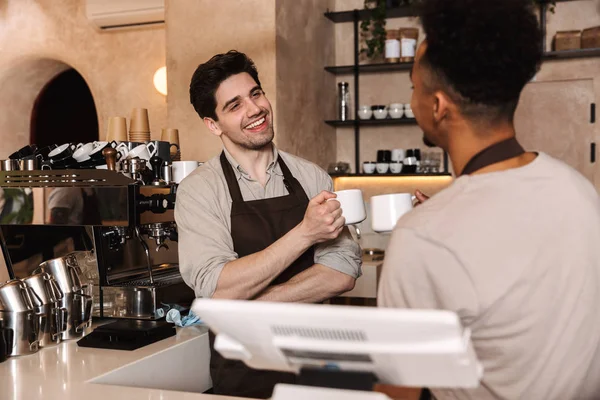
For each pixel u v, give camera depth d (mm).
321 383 837
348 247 1990
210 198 1941
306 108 4629
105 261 2225
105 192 2117
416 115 1112
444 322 715
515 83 1013
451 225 990
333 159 5227
